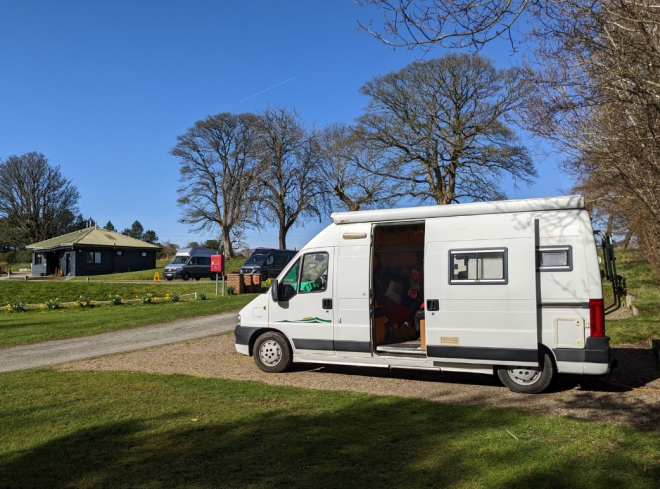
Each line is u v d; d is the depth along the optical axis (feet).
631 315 45.68
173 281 123.34
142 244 190.80
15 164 226.17
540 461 15.79
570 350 23.04
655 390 23.72
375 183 127.34
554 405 21.94
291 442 17.89
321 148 163.32
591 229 23.25
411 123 113.09
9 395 25.23
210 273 138.31
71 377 29.25
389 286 31.48
